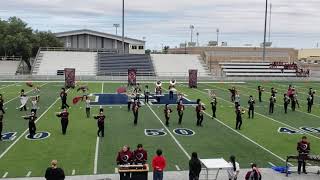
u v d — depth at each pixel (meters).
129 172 13.40
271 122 27.34
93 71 64.94
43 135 22.38
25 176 15.30
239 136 22.86
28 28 75.69
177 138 22.05
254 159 18.14
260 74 68.88
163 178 15.23
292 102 32.31
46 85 50.47
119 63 67.88
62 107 30.73
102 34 89.19
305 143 16.08
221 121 27.38
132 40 90.38
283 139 22.25
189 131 23.95
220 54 94.31
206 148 20.00
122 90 40.97
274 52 97.12
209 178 15.17
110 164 16.95
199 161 13.82
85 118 27.70
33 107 28.98
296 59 102.69
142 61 69.31
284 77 65.56
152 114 29.66
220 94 42.81
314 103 37.12
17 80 57.41
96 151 19.09
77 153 18.70
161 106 33.78
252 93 44.44
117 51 80.56
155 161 13.90
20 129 23.89
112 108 32.22
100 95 40.09
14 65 68.69
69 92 42.75
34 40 75.12
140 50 74.94
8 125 25.03
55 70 64.38
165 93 42.81
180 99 27.14
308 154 16.28
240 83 57.50
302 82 61.09
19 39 70.62
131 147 19.88
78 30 88.31
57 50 74.19
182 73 67.25
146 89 35.94
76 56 68.75
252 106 28.69
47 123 25.75
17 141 20.95
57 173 12.03
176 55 72.50
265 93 44.62
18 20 75.50
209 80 61.78
